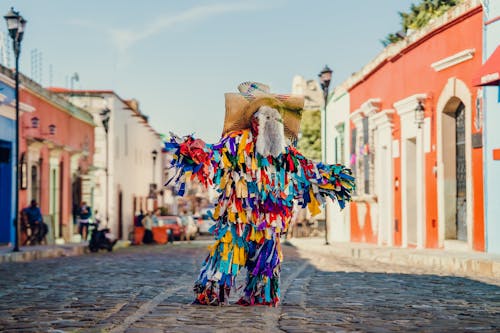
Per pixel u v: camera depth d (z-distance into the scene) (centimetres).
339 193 791
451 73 1850
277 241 766
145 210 5994
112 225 4288
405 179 2223
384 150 2492
